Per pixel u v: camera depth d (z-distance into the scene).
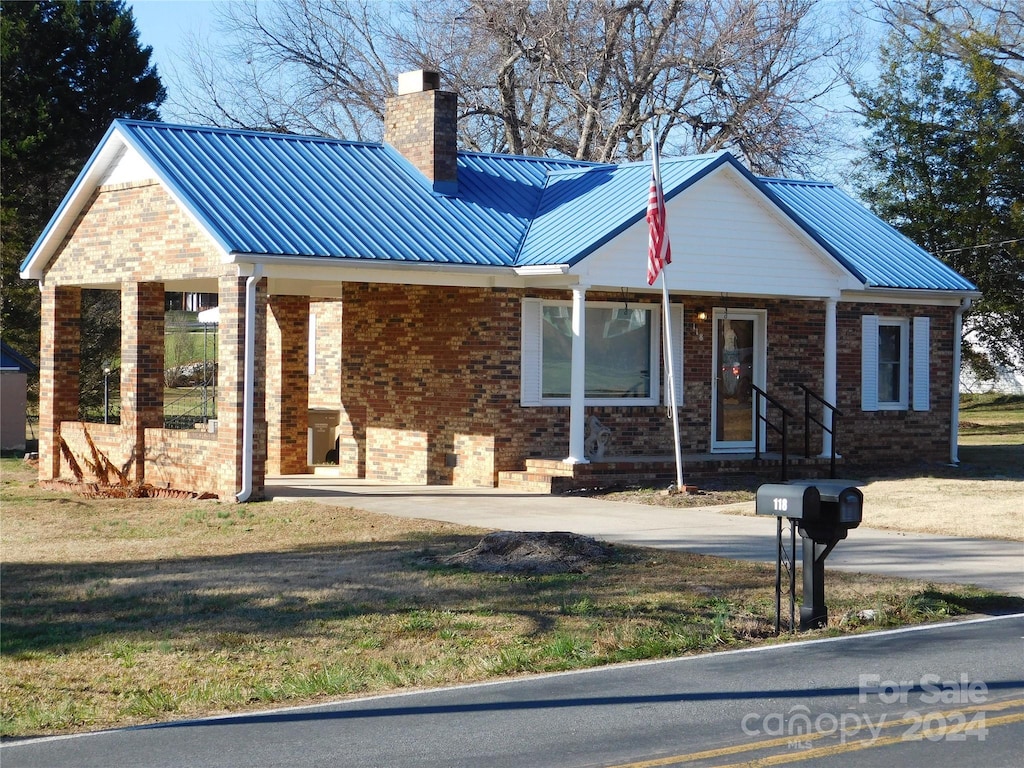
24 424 28.56
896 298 23.95
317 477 22.39
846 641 9.90
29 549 14.16
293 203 19.09
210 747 7.21
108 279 20.42
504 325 19.77
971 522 15.95
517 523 15.83
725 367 22.58
